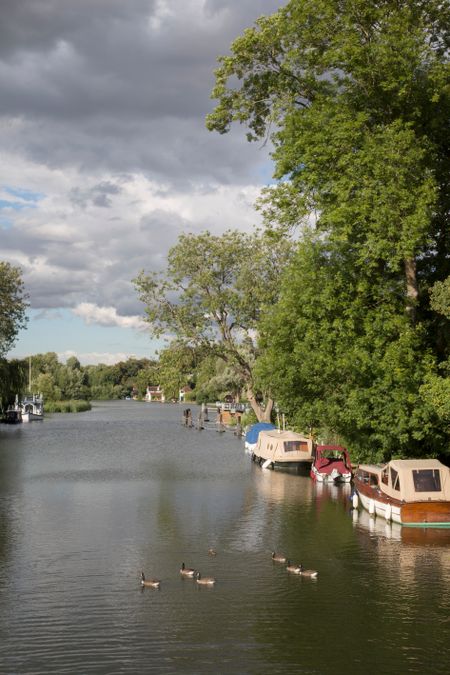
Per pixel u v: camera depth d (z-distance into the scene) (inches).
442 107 1325.0
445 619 738.8
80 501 1449.3
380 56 1207.6
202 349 2874.0
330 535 1120.2
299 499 1480.1
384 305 1333.7
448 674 611.5
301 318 1408.7
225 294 2810.0
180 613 757.9
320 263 1429.6
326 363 1371.8
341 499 1483.8
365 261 1341.0
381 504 1246.9
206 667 625.3
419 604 786.2
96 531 1152.8
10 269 4015.8
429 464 1211.9
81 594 821.9
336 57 1234.6
